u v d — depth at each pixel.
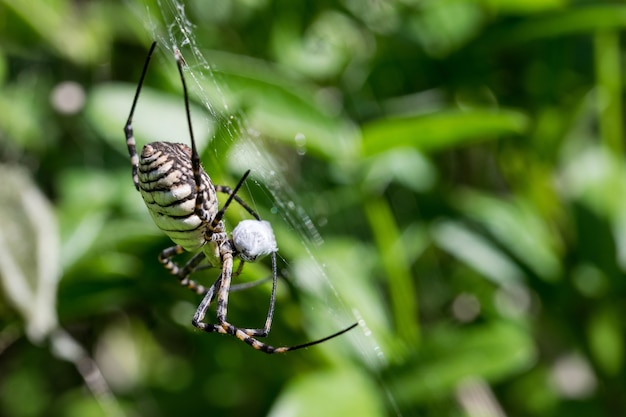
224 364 0.41
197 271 0.38
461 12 0.41
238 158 0.37
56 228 0.39
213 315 0.40
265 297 0.38
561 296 0.41
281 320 0.38
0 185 0.38
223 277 0.36
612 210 0.41
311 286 0.38
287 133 0.39
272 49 0.41
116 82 0.41
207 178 0.35
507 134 0.39
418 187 0.41
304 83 0.41
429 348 0.39
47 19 0.40
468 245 0.41
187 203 0.34
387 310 0.41
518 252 0.41
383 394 0.39
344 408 0.37
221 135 0.36
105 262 0.39
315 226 0.41
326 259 0.39
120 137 0.39
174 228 0.35
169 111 0.39
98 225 0.39
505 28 0.41
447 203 0.41
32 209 0.38
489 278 0.41
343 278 0.39
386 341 0.39
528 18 0.40
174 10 0.36
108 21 0.41
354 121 0.41
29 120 0.41
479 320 0.41
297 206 0.39
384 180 0.41
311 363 0.38
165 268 0.38
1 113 0.41
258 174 0.37
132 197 0.40
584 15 0.40
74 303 0.39
